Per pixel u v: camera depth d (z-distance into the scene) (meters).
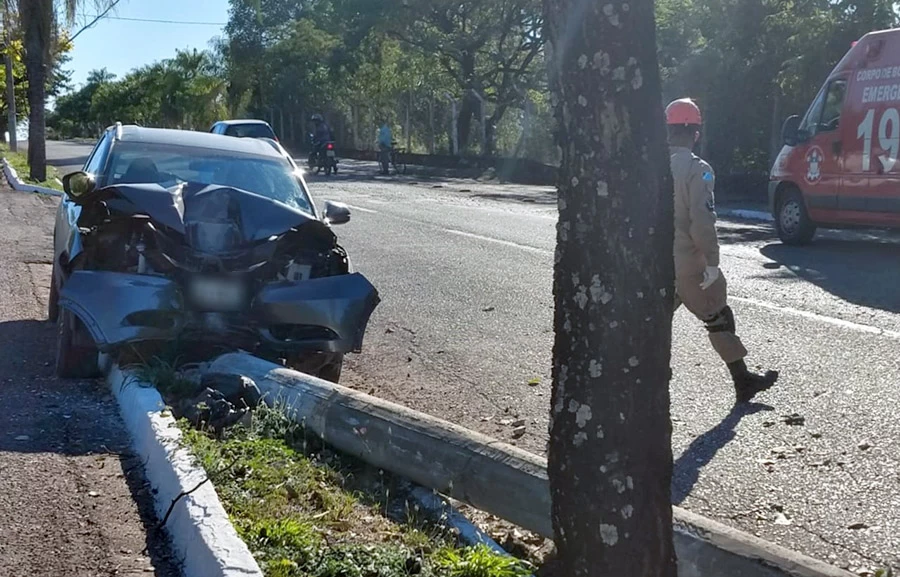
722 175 24.81
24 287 10.21
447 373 7.53
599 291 2.75
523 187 28.03
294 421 5.42
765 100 25.55
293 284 6.39
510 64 41.88
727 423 6.18
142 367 6.07
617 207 2.71
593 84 2.70
